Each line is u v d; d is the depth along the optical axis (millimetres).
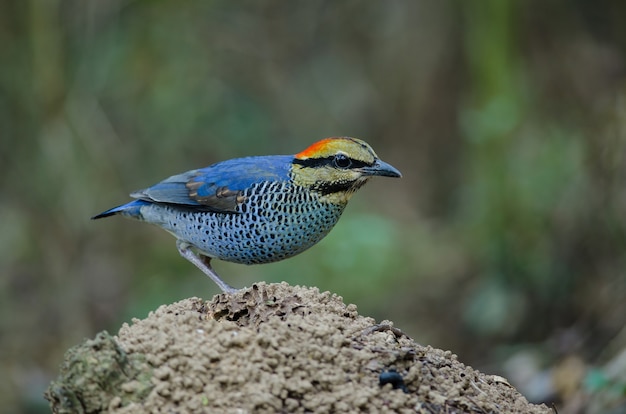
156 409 5227
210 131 17156
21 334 15195
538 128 15305
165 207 9227
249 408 5191
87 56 15953
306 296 6316
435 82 19422
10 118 15844
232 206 8641
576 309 13602
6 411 13477
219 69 17797
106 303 15844
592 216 13680
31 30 15367
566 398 11164
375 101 19719
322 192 8578
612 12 15203
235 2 18156
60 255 15773
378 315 15367
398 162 19625
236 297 6199
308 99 19094
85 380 5262
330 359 5520
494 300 14391
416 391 5574
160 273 16328
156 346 5461
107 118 16453
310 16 19453
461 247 16734
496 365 13328
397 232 17703
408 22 19703
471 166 16953
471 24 16547
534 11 15602
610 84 14992
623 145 13641
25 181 16000
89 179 15844
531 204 14422
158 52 16859
